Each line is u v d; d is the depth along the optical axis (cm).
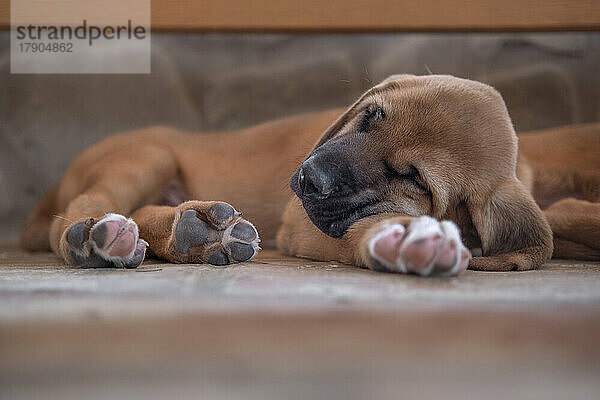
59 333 58
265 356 56
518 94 119
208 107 124
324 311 61
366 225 75
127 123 120
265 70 125
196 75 125
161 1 89
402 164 76
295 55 126
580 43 120
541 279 70
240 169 92
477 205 77
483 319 60
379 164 77
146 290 65
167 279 68
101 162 90
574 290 66
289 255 85
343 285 66
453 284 67
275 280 68
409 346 57
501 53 122
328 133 81
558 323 60
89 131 119
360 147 77
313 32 90
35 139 118
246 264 76
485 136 78
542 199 95
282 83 124
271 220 91
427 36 124
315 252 81
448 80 81
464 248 70
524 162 88
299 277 69
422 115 77
